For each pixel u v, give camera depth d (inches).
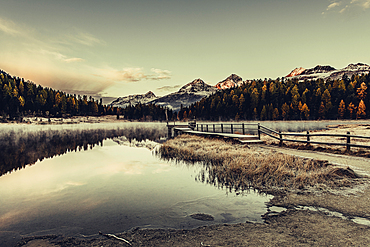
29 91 6176.2
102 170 380.5
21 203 222.4
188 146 625.0
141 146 767.1
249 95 5270.7
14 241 149.0
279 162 336.8
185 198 230.2
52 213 196.1
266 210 192.2
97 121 5836.6
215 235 150.3
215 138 749.9
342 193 218.5
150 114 7121.1
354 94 4055.1
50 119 5049.2
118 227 167.2
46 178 328.5
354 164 315.9
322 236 141.9
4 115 4539.9
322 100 4185.5
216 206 205.6
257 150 477.7
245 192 243.4
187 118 7165.4
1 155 581.3
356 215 170.6
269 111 4562.0
